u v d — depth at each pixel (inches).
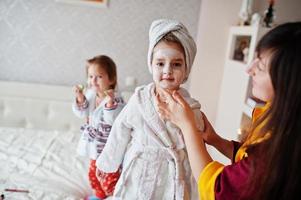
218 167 26.0
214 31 85.0
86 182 60.6
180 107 29.2
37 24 88.0
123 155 36.6
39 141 77.4
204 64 87.4
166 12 91.0
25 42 89.0
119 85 94.9
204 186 25.6
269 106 24.9
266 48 23.7
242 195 23.7
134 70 94.8
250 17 75.8
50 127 90.6
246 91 67.3
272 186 22.2
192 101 33.0
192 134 27.9
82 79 93.7
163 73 30.5
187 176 33.1
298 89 21.2
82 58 92.2
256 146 24.5
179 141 31.9
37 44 89.6
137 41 92.6
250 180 23.1
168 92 30.8
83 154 52.1
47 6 87.0
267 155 22.7
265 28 62.1
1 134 79.4
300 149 21.5
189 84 92.5
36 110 89.0
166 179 32.1
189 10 91.3
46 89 89.9
